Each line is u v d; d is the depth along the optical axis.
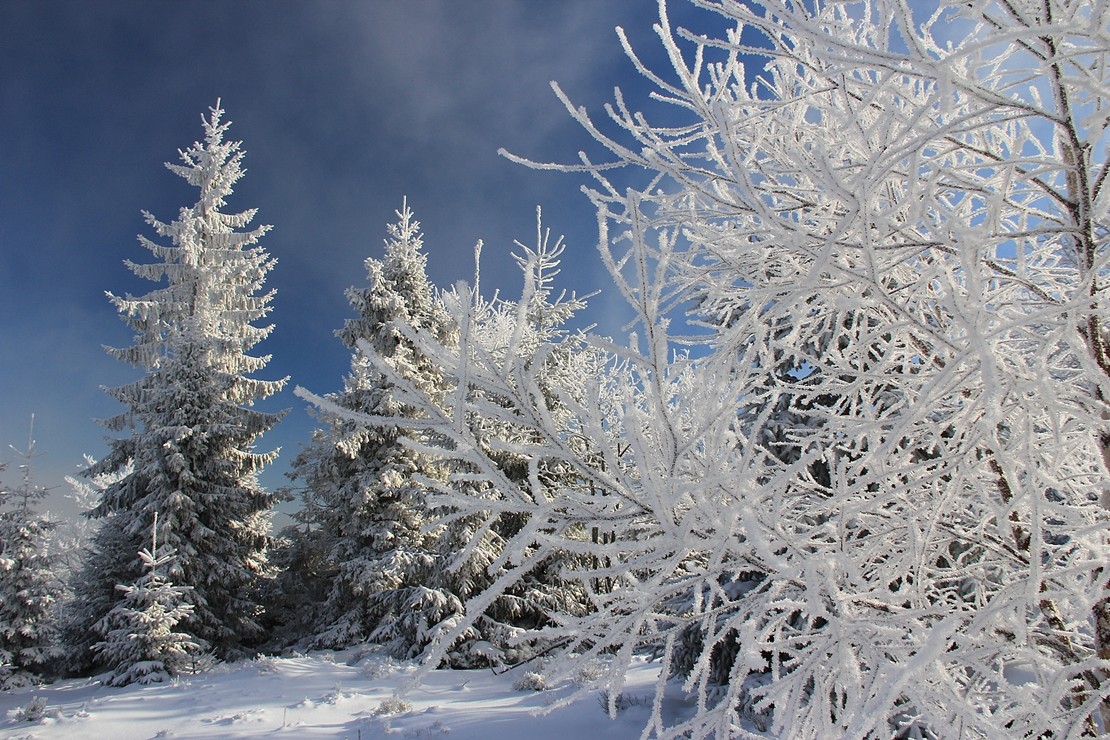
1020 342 2.63
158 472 17.06
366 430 17.78
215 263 22.45
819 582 1.53
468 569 15.54
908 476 2.57
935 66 1.61
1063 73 1.86
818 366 2.33
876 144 2.38
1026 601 1.70
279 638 18.53
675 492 1.44
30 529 15.33
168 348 19.95
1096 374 1.69
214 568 16.73
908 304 2.50
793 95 2.90
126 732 9.50
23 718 10.41
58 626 15.14
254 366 21.36
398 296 19.36
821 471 4.58
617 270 1.50
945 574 2.68
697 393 1.84
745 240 2.64
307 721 9.88
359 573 16.58
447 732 8.88
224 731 9.40
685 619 1.90
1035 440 2.27
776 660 1.92
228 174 24.28
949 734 1.53
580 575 1.56
